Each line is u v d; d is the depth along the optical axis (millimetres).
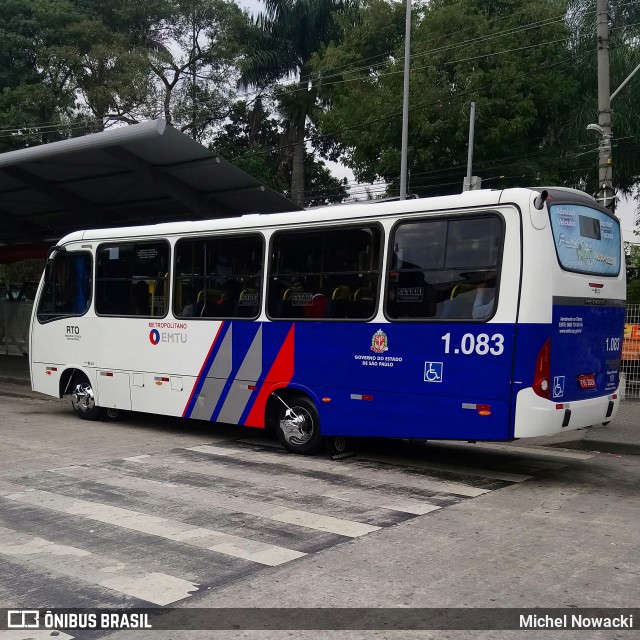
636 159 26016
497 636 4227
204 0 33719
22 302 23250
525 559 5562
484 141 24891
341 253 9062
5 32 30062
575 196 8258
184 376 10734
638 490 7988
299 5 33312
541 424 7547
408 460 9422
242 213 17875
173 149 14273
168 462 9031
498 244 7738
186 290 10766
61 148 14531
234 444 10344
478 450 10289
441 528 6359
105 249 11930
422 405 8227
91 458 9227
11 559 5465
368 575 5168
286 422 9633
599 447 10500
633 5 25859
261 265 9867
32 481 7938
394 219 8562
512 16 25906
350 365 8883
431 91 24906
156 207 19125
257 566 5332
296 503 7121
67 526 6281
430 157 25047
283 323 9555
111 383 11773
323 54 31469
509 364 7594
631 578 5184
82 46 31656
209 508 6895
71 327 12414
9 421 12344
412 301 8367
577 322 8031
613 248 8836
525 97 25141
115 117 32562
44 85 29984
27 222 21156
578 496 7660
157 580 5043
